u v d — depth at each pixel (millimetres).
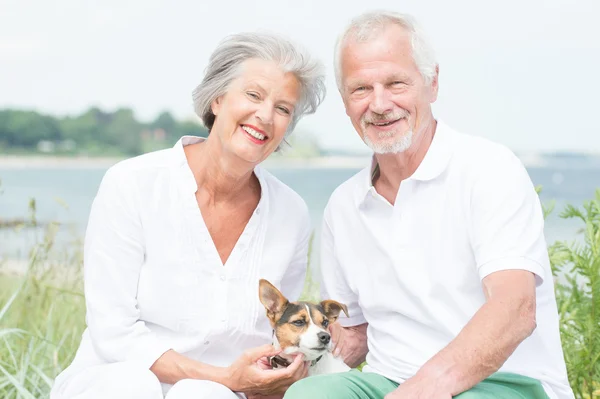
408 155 3527
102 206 3545
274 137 3574
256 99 3508
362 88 3488
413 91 3447
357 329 3973
